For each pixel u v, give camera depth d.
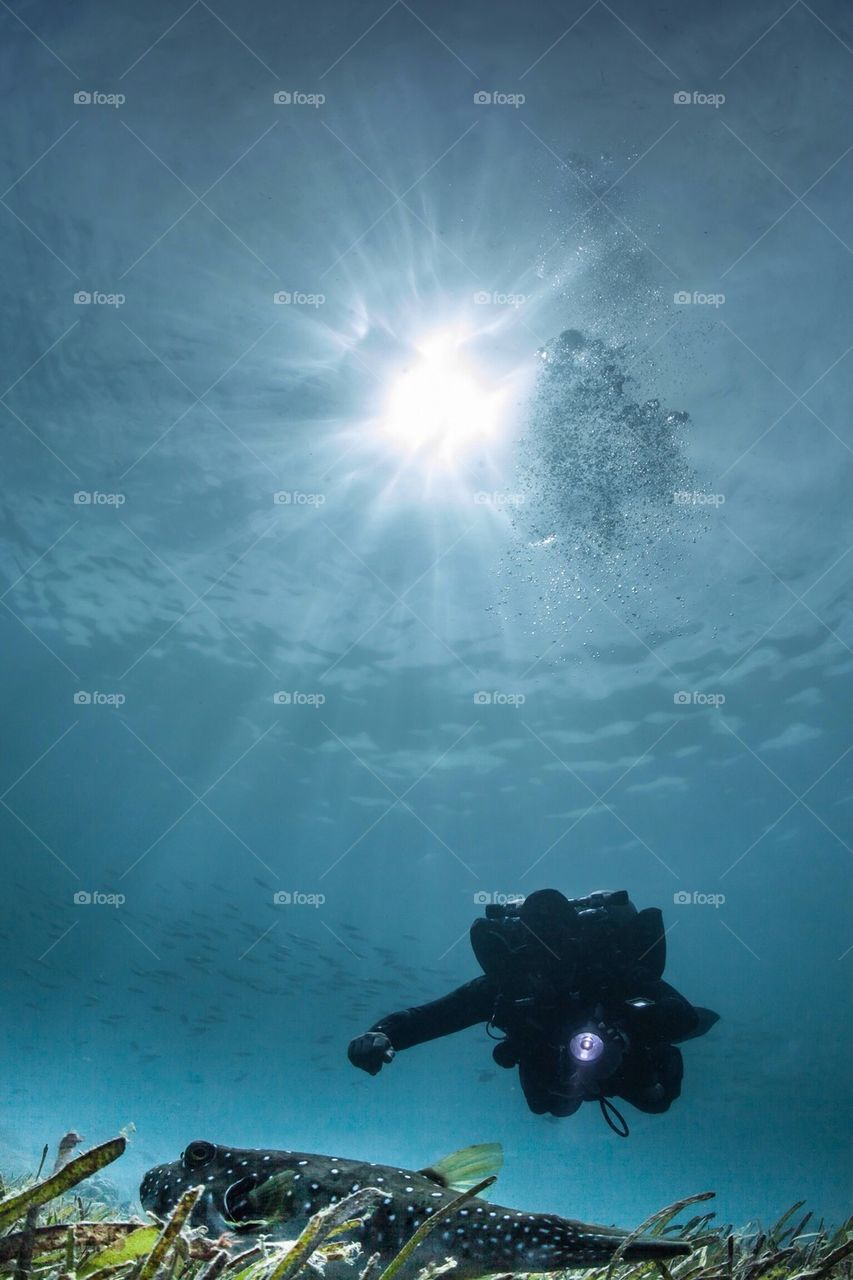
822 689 21.77
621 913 4.70
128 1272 0.90
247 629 22.69
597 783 26.20
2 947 47.94
